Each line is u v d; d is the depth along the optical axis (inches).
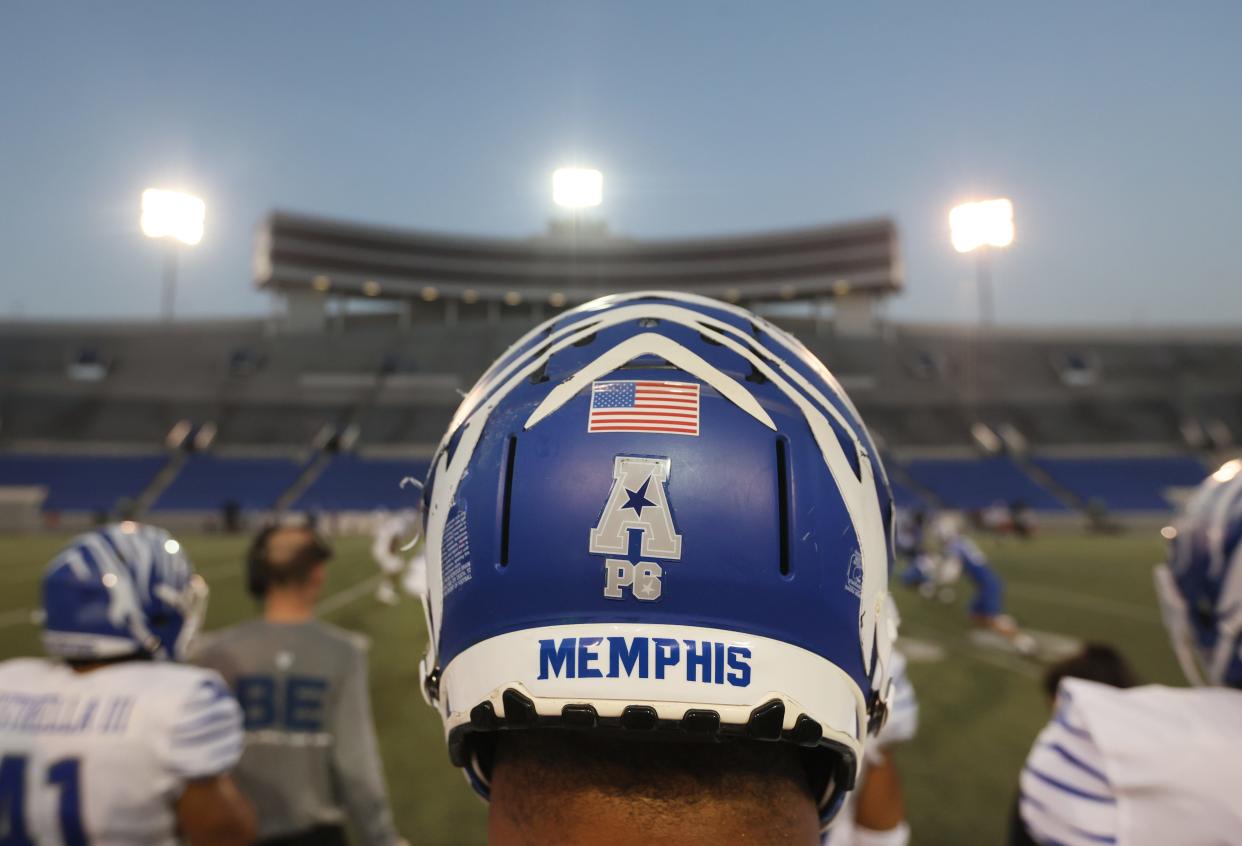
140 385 1381.6
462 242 1744.6
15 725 59.9
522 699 21.2
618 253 1768.0
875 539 25.5
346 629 348.5
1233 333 1533.0
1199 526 42.0
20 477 1139.3
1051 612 402.0
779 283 1697.8
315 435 1366.9
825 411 25.9
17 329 1433.3
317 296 1638.8
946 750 194.4
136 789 59.0
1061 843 39.9
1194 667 45.8
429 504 27.9
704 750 21.4
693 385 24.4
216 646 85.4
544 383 25.5
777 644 21.7
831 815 24.6
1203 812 36.1
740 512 22.5
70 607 62.9
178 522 1067.9
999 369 1524.4
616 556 22.0
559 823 21.3
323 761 83.7
